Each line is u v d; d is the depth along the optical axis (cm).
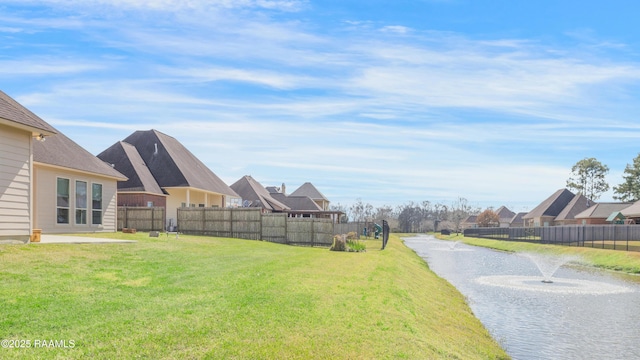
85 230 2339
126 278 1208
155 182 3650
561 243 5150
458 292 2205
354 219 12975
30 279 1069
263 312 983
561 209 9088
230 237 3247
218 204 4603
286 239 3256
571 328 1541
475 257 4422
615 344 1360
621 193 9312
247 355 737
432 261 3947
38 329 754
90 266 1315
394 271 2050
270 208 5947
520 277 2828
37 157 2027
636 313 1777
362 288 1423
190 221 3312
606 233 4691
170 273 1351
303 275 1557
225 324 872
